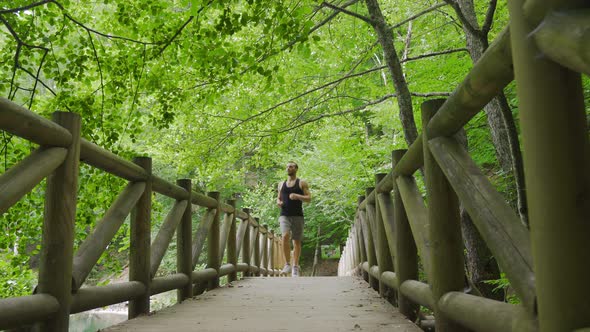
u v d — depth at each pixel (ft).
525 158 3.53
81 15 17.21
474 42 17.03
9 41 15.23
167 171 55.83
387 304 12.57
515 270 4.17
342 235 74.64
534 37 3.36
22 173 6.31
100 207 16.24
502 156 16.62
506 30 4.08
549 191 3.27
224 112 24.91
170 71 17.16
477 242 16.48
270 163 29.60
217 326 9.16
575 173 3.23
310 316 10.47
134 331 8.63
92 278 50.34
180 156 25.68
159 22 15.31
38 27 15.34
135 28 15.67
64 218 7.27
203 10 14.56
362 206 19.94
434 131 7.02
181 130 24.98
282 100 25.40
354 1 18.10
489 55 4.43
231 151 26.99
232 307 12.13
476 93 5.18
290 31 14.01
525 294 3.91
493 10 13.15
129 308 10.83
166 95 17.37
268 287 17.90
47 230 7.22
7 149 13.79
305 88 25.39
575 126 3.27
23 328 6.89
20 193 6.09
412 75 26.23
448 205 7.11
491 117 16.99
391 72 17.94
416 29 27.73
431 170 7.24
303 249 83.25
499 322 4.57
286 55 21.25
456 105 5.83
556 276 3.22
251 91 23.79
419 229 8.64
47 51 15.19
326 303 12.92
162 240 12.47
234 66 15.44
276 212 68.39
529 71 3.44
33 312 6.36
